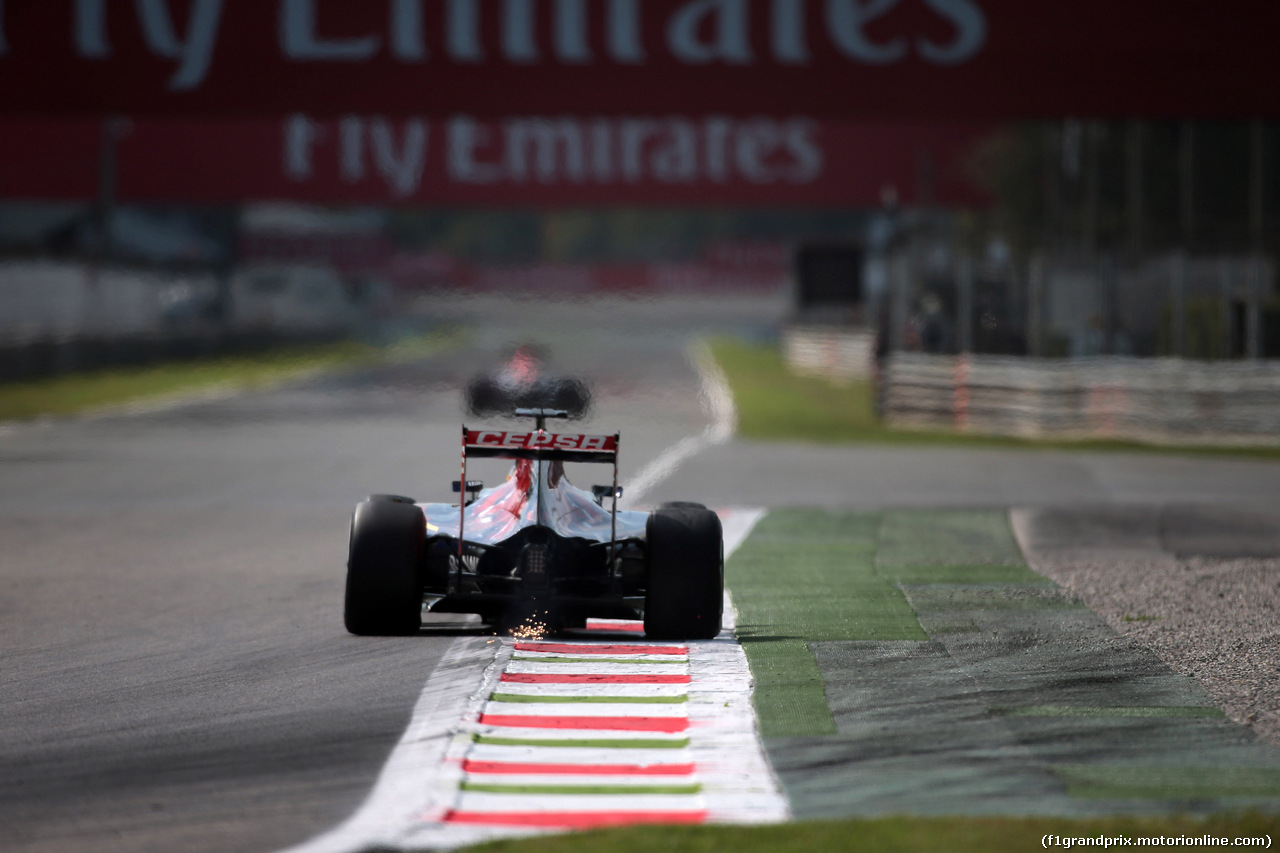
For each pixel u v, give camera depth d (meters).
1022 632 35.03
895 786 22.66
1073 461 82.62
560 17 85.38
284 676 30.16
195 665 31.47
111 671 30.98
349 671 30.39
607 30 85.25
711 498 64.25
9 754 24.53
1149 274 108.19
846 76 85.12
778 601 39.28
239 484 69.62
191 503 62.78
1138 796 22.30
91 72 85.62
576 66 85.38
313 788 22.59
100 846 20.14
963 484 70.75
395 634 34.22
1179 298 98.00
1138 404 96.50
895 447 90.81
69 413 112.19
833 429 104.81
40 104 85.62
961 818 20.78
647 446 88.56
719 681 29.36
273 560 47.81
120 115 86.12
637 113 85.56
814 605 38.66
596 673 29.97
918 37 84.94
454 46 85.44
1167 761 24.22
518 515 32.69
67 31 85.38
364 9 85.62
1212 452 90.31
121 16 85.62
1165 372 95.69
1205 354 103.00
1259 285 95.56
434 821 20.92
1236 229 140.88
